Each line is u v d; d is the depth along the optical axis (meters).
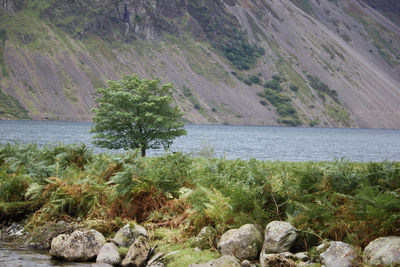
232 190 7.24
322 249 5.63
